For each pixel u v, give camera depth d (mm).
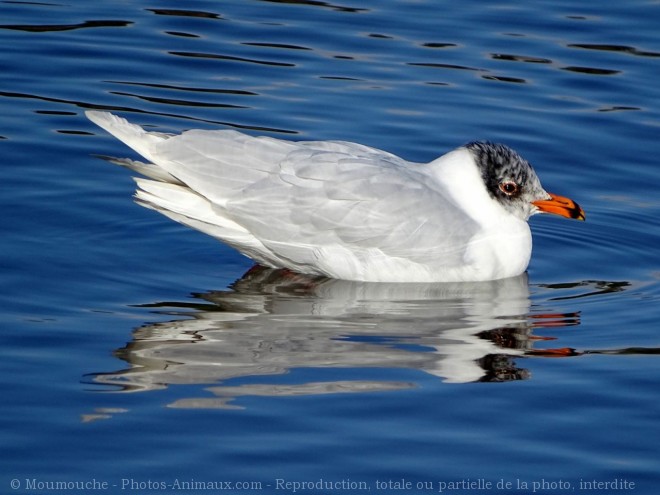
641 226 16766
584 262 15992
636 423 11688
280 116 18625
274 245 14891
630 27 21906
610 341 13500
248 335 13320
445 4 22594
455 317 14102
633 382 12469
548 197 15570
